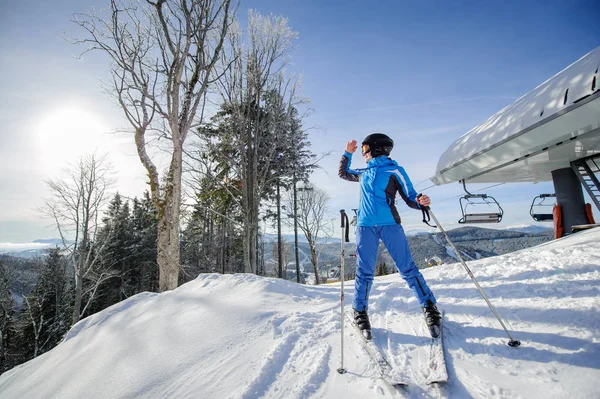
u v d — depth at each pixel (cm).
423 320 235
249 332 247
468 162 663
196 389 184
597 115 405
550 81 505
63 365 311
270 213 1923
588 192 677
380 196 229
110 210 2264
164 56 947
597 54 420
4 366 1730
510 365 157
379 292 338
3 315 1892
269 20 1273
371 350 194
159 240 818
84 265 1462
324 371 180
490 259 429
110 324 373
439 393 145
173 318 314
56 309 1795
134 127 870
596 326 174
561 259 324
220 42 980
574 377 138
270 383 175
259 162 1427
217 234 2311
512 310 220
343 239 205
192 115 920
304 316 268
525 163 676
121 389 209
